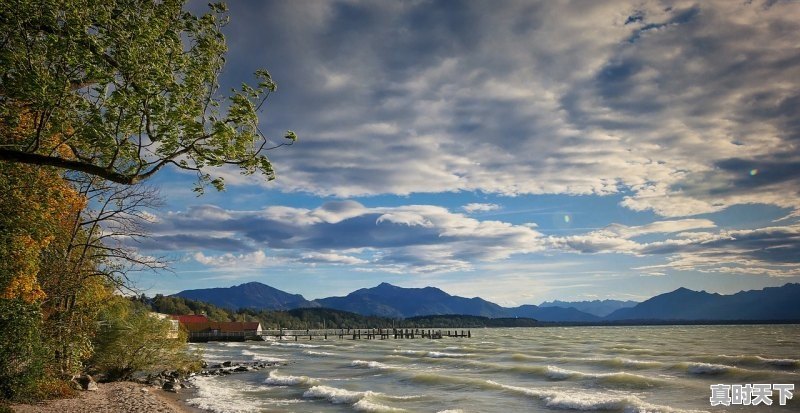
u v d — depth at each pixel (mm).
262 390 31734
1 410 15727
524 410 24219
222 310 164625
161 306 130125
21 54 8789
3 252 13312
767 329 169750
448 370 43719
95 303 23453
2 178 12531
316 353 70250
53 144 11539
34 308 17312
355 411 24172
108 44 8773
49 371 20734
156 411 20656
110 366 32219
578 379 34312
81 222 20594
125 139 8805
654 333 142250
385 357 58875
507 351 65562
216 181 9625
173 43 9266
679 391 28281
